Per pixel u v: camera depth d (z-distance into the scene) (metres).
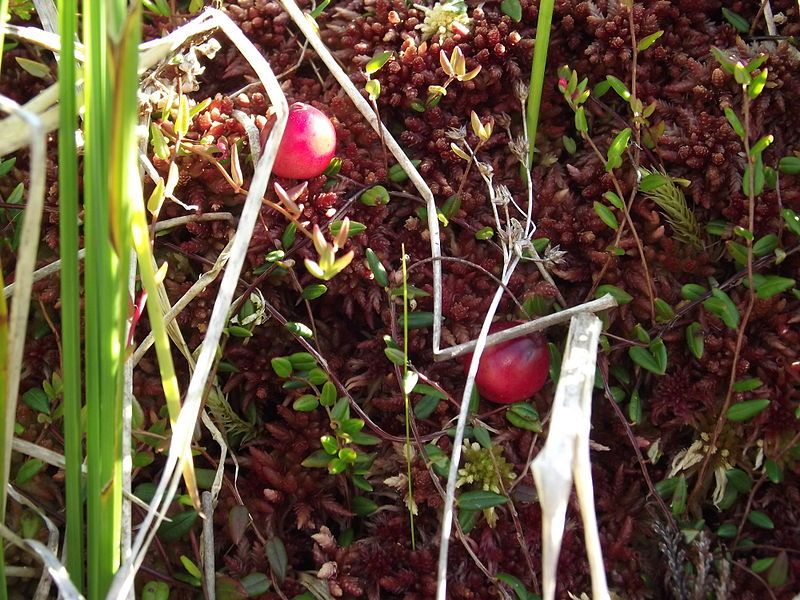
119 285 0.14
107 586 0.15
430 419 0.19
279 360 0.19
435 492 0.19
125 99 0.13
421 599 0.18
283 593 0.18
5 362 0.15
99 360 0.15
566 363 0.17
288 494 0.19
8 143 0.15
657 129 0.19
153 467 0.19
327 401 0.19
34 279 0.19
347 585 0.18
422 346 0.19
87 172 0.14
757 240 0.19
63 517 0.18
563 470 0.15
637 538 0.19
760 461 0.19
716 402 0.19
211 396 0.19
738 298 0.19
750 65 0.18
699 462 0.19
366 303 0.19
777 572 0.18
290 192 0.18
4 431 0.15
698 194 0.19
